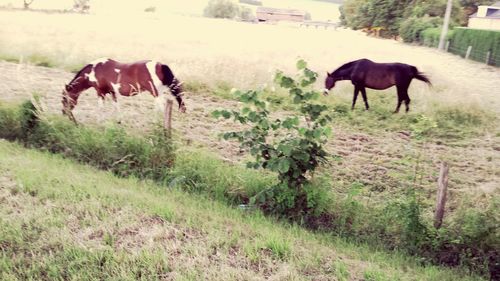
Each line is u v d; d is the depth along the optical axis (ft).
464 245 16.99
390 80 35.99
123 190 19.43
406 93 36.24
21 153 23.95
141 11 160.45
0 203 17.16
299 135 20.01
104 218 16.26
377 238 17.90
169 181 21.99
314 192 19.08
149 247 14.71
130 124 26.58
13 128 26.91
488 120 35.63
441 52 98.22
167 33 90.84
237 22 146.20
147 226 16.14
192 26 116.26
